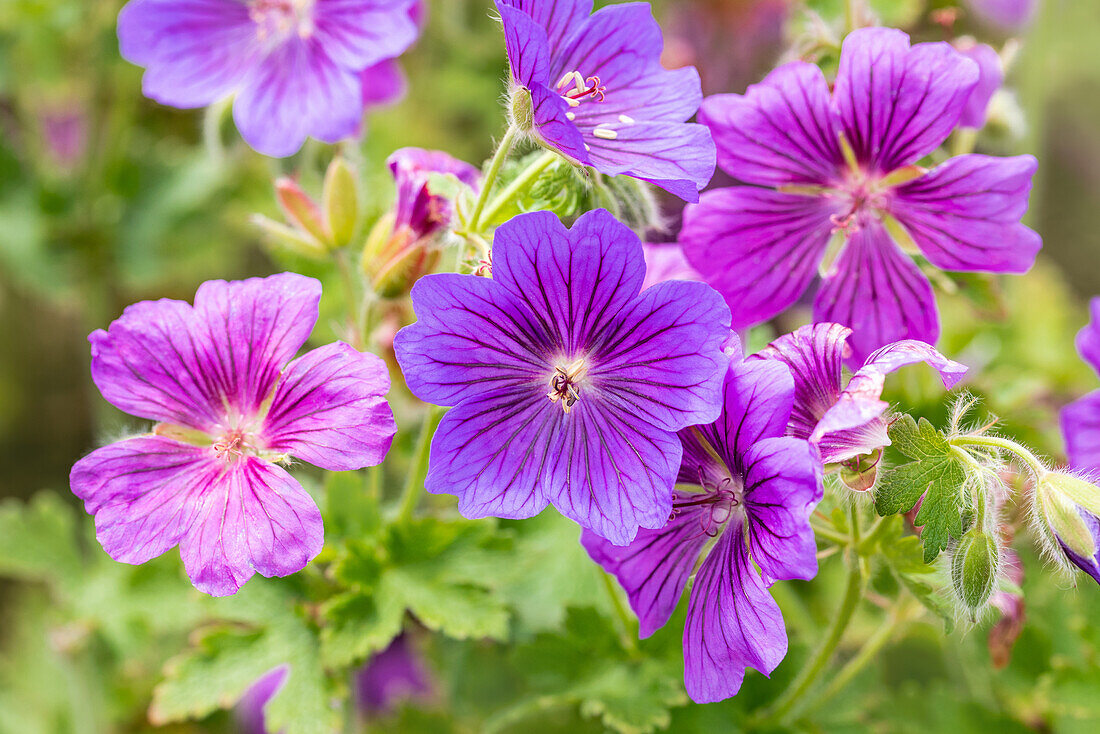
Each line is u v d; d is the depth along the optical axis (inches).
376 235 12.0
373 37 12.6
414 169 12.0
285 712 12.1
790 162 11.7
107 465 10.6
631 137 11.1
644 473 10.5
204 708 12.1
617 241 10.3
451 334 10.3
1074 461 13.3
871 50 11.3
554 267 10.3
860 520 11.1
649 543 10.8
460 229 11.2
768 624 10.1
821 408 10.6
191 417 10.8
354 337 12.6
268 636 12.4
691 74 11.4
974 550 10.4
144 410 10.8
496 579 12.4
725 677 10.3
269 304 10.7
